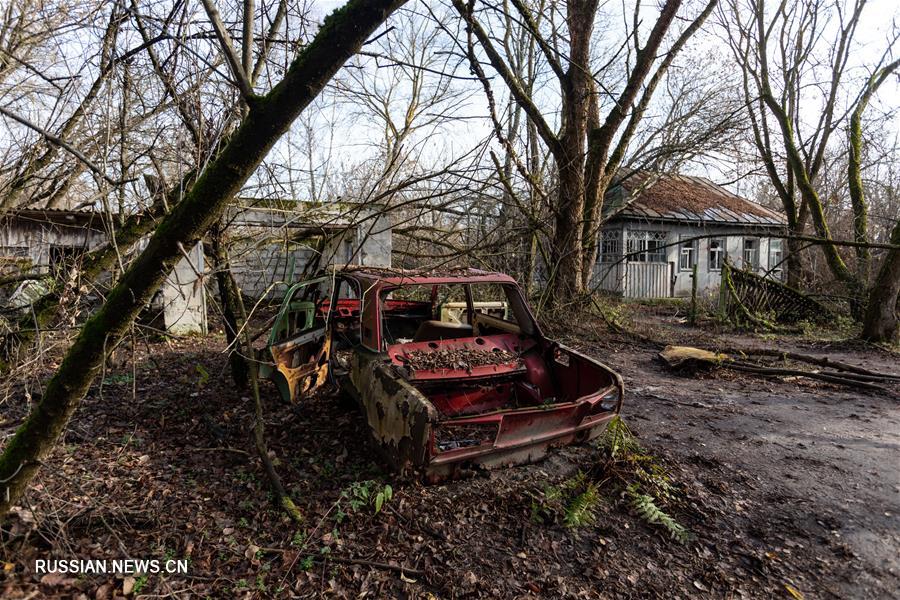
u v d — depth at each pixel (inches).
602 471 150.5
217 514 130.5
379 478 146.4
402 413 133.2
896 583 109.2
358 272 201.3
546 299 417.7
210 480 148.9
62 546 109.9
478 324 218.7
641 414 215.0
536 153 521.0
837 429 200.8
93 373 90.0
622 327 418.0
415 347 165.8
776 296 521.7
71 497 133.4
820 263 709.3
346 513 129.3
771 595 105.2
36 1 183.3
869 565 114.9
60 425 93.4
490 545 119.6
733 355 343.0
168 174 198.4
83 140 178.4
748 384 270.7
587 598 103.1
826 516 135.0
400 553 116.0
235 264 214.8
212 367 277.9
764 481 154.5
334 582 106.3
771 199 1107.9
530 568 112.0
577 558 115.7
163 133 168.2
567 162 416.5
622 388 156.2
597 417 154.6
